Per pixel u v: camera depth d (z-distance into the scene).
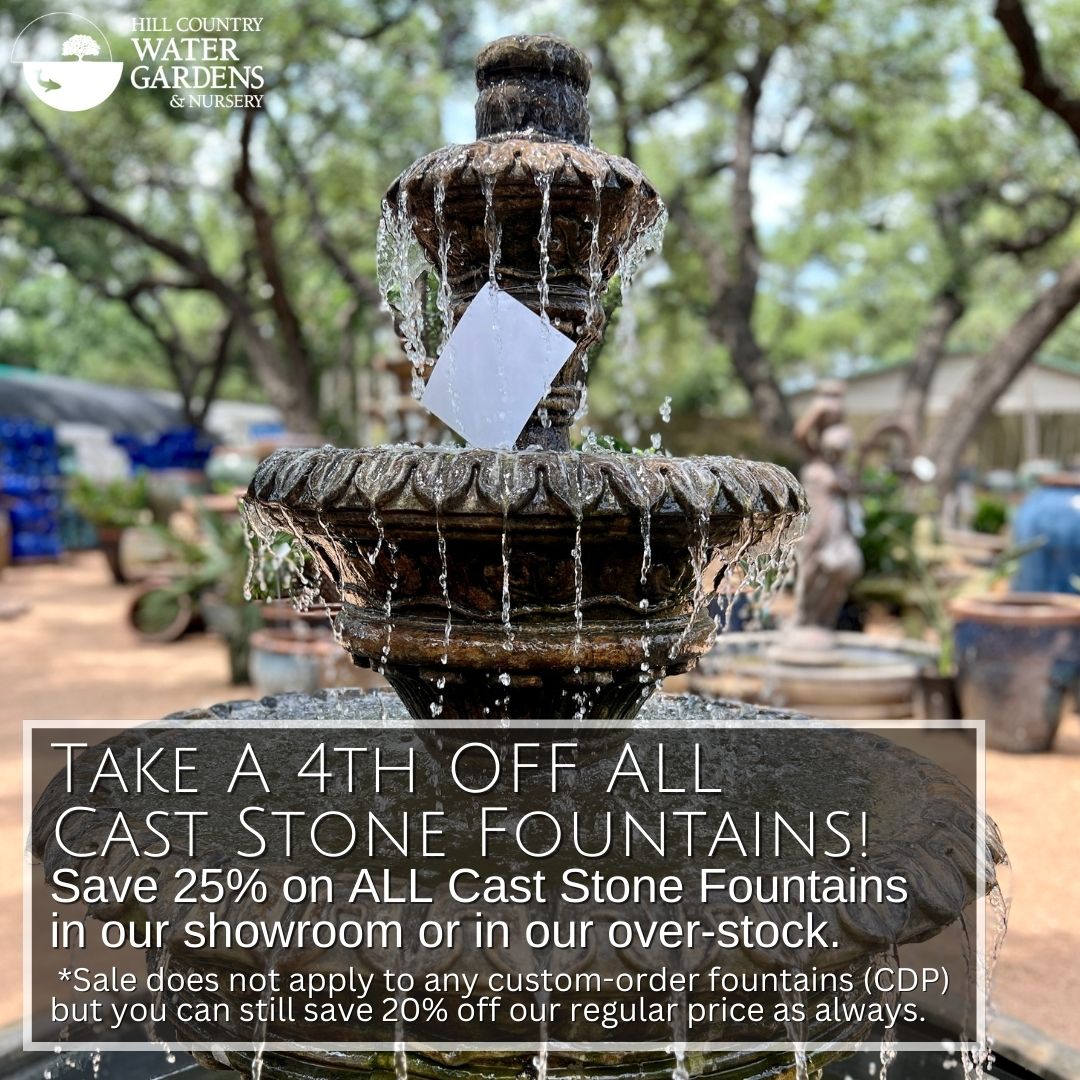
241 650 7.89
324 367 21.61
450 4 13.60
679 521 1.81
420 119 13.20
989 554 11.61
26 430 17.11
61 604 12.52
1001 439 24.33
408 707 2.11
